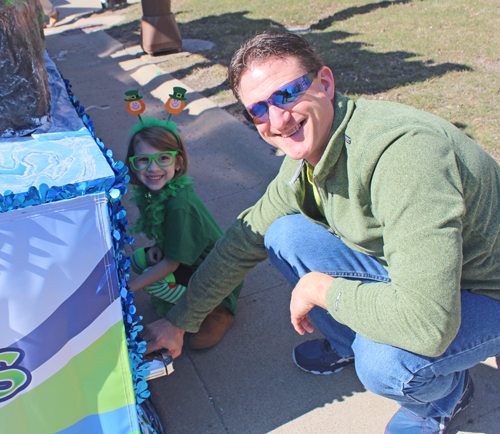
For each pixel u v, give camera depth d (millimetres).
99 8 11375
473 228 1202
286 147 1293
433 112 3945
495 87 4426
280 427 1693
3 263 1044
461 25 6711
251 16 8461
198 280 1722
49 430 1271
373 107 1261
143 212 2121
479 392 1775
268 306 2283
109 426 1322
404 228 1090
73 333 1173
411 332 1097
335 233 1559
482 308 1309
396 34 6461
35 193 1023
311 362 1891
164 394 1851
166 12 6328
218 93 4859
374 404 1759
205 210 2137
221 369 1954
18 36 1462
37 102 1520
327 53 5820
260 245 1716
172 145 2021
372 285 1218
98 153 1295
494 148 3318
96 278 1143
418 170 1076
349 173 1229
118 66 6312
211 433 1689
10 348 1124
